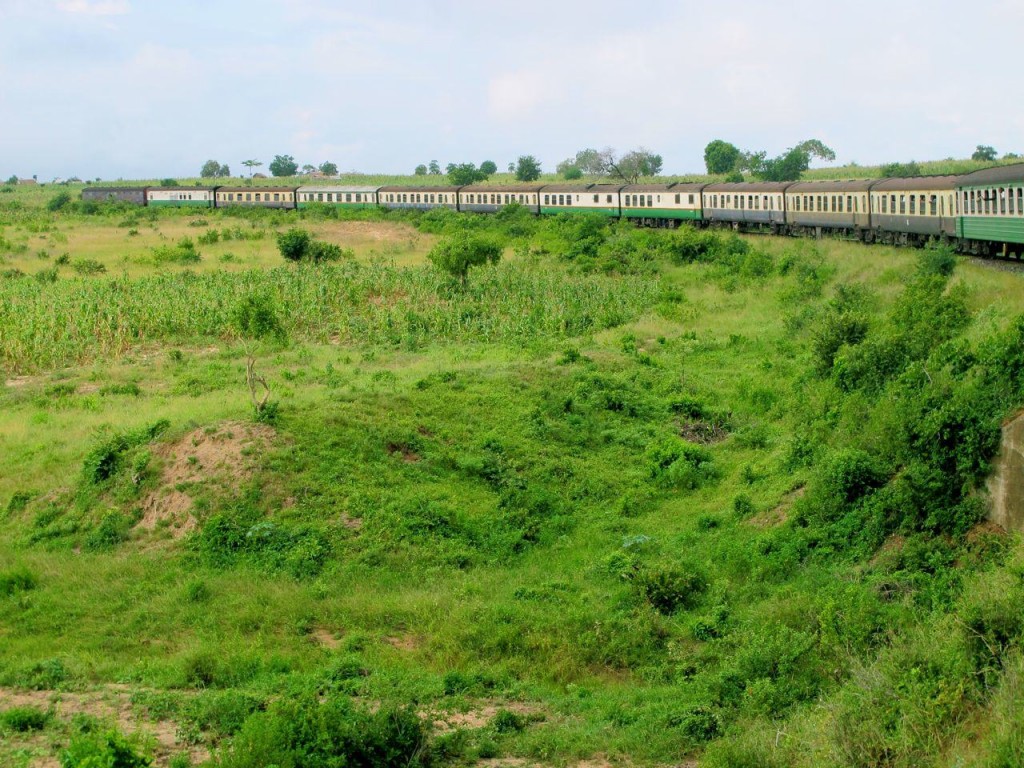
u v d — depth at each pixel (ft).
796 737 38.68
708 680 47.24
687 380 104.27
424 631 54.13
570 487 77.46
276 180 615.16
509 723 43.68
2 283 161.38
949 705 36.52
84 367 118.21
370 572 62.39
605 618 55.11
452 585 61.41
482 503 72.23
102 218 303.27
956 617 41.81
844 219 171.42
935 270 119.75
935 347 81.56
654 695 47.11
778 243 188.55
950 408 58.49
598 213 246.68
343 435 76.43
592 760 40.86
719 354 118.83
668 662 51.24
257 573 61.46
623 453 85.25
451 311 140.87
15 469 77.82
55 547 66.49
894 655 41.68
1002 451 55.06
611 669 51.19
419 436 79.66
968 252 132.98
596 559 65.00
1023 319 62.23
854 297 122.93
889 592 52.26
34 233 255.09
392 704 41.39
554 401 91.76
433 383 94.38
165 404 96.58
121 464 72.59
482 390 93.45
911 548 56.03
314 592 58.59
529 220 245.04
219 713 42.16
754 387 100.17
